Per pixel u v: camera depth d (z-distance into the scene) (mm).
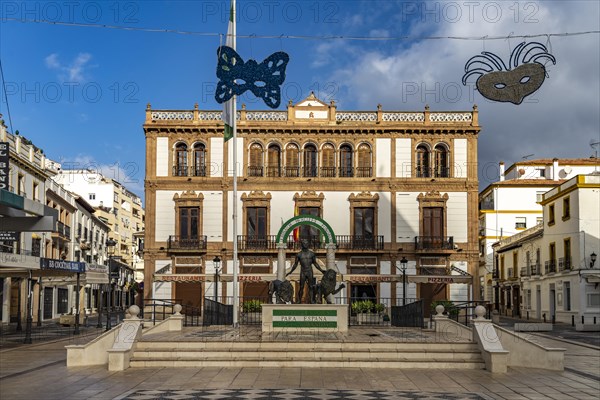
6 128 41375
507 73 11305
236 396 12797
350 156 48594
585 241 46188
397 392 13445
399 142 48250
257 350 17609
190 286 46969
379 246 47375
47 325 41688
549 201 52500
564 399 12812
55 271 32281
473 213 47625
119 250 94062
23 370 16828
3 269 30875
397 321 29438
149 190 47594
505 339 18094
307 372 16172
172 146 47969
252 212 48062
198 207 47656
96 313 67500
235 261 25266
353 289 46969
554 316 50250
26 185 45438
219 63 16250
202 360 17188
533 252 56875
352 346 17938
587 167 70750
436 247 47156
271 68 16203
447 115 48312
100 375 15766
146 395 12914
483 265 72625
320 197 47781
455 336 20703
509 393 13484
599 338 30625
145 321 32406
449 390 13781
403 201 47906
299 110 48594
